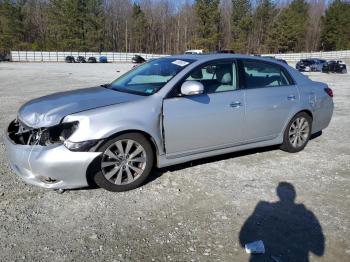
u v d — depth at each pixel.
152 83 4.67
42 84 17.97
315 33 90.75
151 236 3.37
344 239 3.39
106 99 4.30
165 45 95.19
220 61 4.94
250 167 5.14
